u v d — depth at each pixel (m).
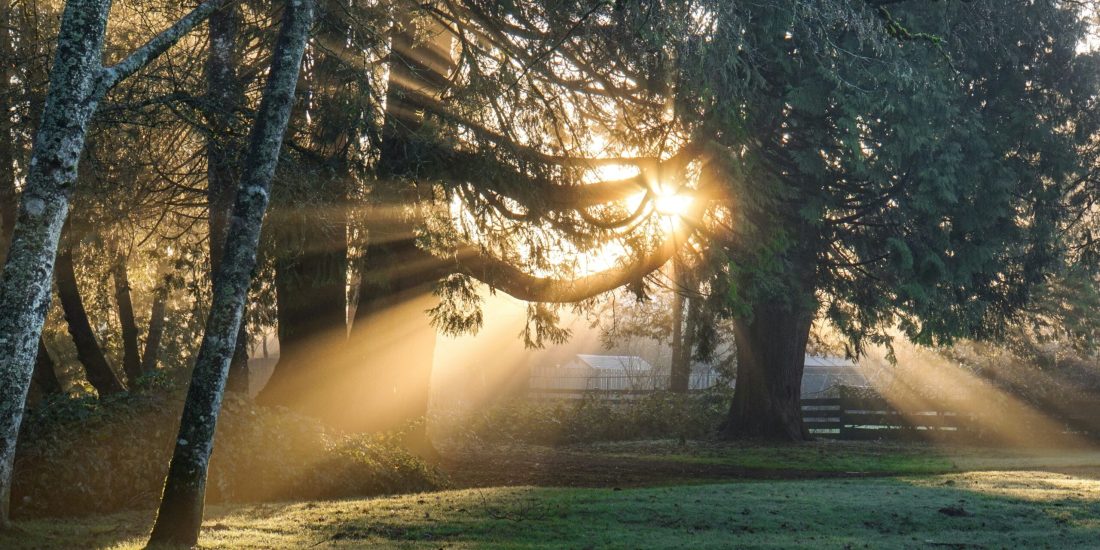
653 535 9.08
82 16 7.79
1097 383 31.50
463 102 14.70
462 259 16.70
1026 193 23.94
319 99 14.56
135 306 29.73
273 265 15.48
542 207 15.86
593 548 8.16
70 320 19.61
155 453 11.13
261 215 8.08
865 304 25.38
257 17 15.12
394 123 14.50
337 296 17.67
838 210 23.06
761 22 17.64
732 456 23.88
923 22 20.06
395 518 10.06
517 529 9.36
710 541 8.69
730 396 35.06
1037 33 22.95
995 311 27.06
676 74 15.50
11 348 7.47
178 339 29.56
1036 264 26.42
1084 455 26.50
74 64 7.73
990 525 10.23
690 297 19.64
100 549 7.66
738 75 17.62
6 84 14.36
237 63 15.26
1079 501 12.58
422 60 15.69
